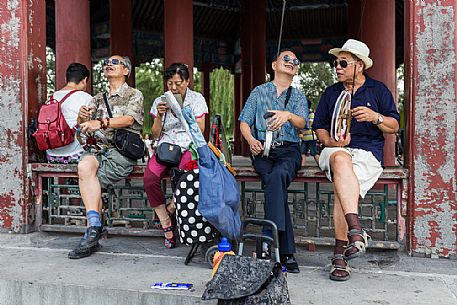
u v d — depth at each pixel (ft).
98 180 13.78
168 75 13.71
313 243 13.41
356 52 11.82
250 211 13.96
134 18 54.03
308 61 61.11
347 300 9.85
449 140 12.00
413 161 12.27
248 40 55.52
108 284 10.80
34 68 15.46
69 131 14.83
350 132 12.35
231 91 100.78
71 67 15.90
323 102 12.68
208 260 12.02
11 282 11.16
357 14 43.21
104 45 51.60
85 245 13.06
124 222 15.52
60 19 26.21
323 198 22.72
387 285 10.79
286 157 12.59
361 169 11.82
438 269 11.80
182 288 10.44
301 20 58.23
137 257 13.19
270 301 8.34
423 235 12.23
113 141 13.89
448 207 12.03
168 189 23.52
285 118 12.00
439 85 12.04
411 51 12.28
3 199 15.06
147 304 10.27
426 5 12.10
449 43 11.96
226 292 8.44
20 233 14.98
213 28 60.54
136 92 14.42
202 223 11.78
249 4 54.90
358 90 12.37
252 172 13.48
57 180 18.70
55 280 11.12
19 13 14.92
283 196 11.64
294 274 11.63
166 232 14.02
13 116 14.97
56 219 17.15
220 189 11.21
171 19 31.86
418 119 12.21
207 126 61.57
